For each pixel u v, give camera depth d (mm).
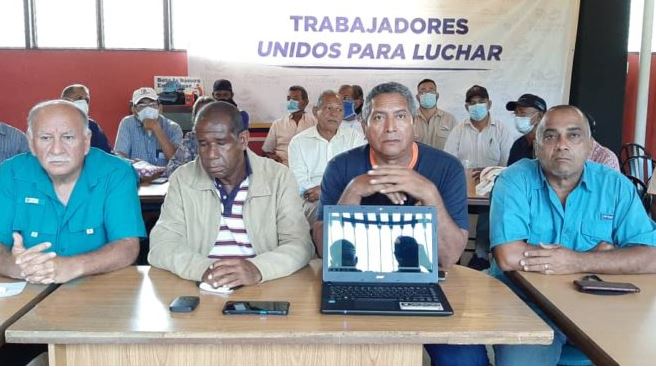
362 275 1572
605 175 1982
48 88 5922
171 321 1358
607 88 5656
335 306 1417
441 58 5688
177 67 5957
